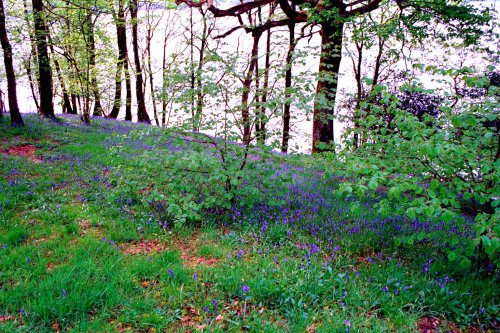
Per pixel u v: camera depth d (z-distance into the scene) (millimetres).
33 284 4395
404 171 5422
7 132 12961
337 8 13555
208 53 6887
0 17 13328
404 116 4902
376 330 3904
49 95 17188
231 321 3998
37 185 8359
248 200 7230
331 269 5023
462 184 4812
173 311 4199
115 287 4488
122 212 7238
